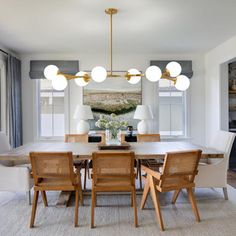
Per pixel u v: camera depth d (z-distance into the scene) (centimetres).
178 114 557
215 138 352
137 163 381
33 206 253
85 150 302
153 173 260
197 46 481
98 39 429
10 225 256
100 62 536
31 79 536
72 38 421
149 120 544
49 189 253
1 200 327
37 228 249
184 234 235
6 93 466
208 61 531
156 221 263
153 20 341
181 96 557
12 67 477
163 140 550
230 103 541
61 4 288
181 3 289
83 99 533
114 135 336
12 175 302
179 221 263
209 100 530
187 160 246
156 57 540
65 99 538
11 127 466
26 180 302
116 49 500
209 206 303
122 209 296
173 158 239
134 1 283
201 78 550
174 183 256
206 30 385
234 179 421
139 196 340
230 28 376
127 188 252
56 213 286
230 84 538
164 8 302
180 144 357
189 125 551
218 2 287
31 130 539
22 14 316
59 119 546
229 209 293
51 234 236
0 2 281
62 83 300
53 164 244
